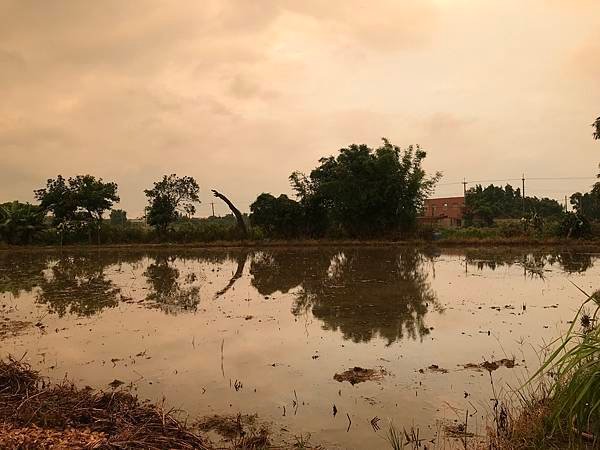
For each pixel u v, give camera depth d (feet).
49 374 23.66
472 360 24.40
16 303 43.80
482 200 176.86
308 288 49.70
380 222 116.06
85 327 33.71
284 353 26.50
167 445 15.11
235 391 20.93
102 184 131.75
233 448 15.88
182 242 131.44
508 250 91.40
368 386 21.20
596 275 54.49
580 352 13.64
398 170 113.70
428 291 45.37
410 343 27.86
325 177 121.90
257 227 128.98
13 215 128.16
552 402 15.53
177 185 132.67
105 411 17.37
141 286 53.52
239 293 47.75
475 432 16.61
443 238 111.96
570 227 103.30
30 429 15.94
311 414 18.44
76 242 131.23
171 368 24.25
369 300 41.70
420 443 15.94
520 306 37.55
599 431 13.97
